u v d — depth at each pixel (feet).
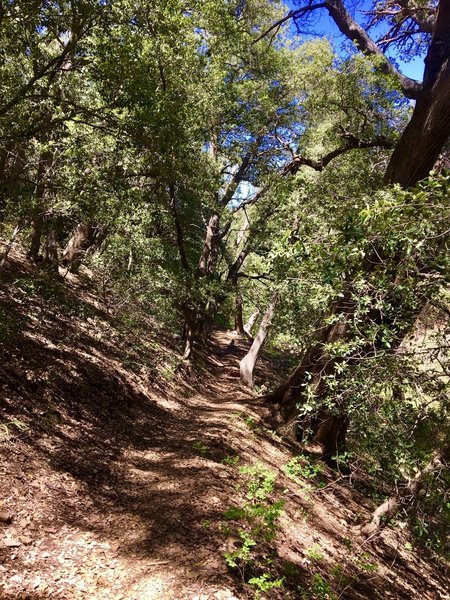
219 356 92.12
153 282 48.88
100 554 16.11
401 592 24.34
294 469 30.96
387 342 15.34
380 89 41.60
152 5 26.66
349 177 43.24
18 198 29.07
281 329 48.98
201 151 43.55
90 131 32.48
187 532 18.06
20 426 22.21
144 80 26.14
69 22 23.91
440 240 13.85
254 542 16.58
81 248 56.08
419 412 17.44
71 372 31.65
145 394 40.11
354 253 13.50
